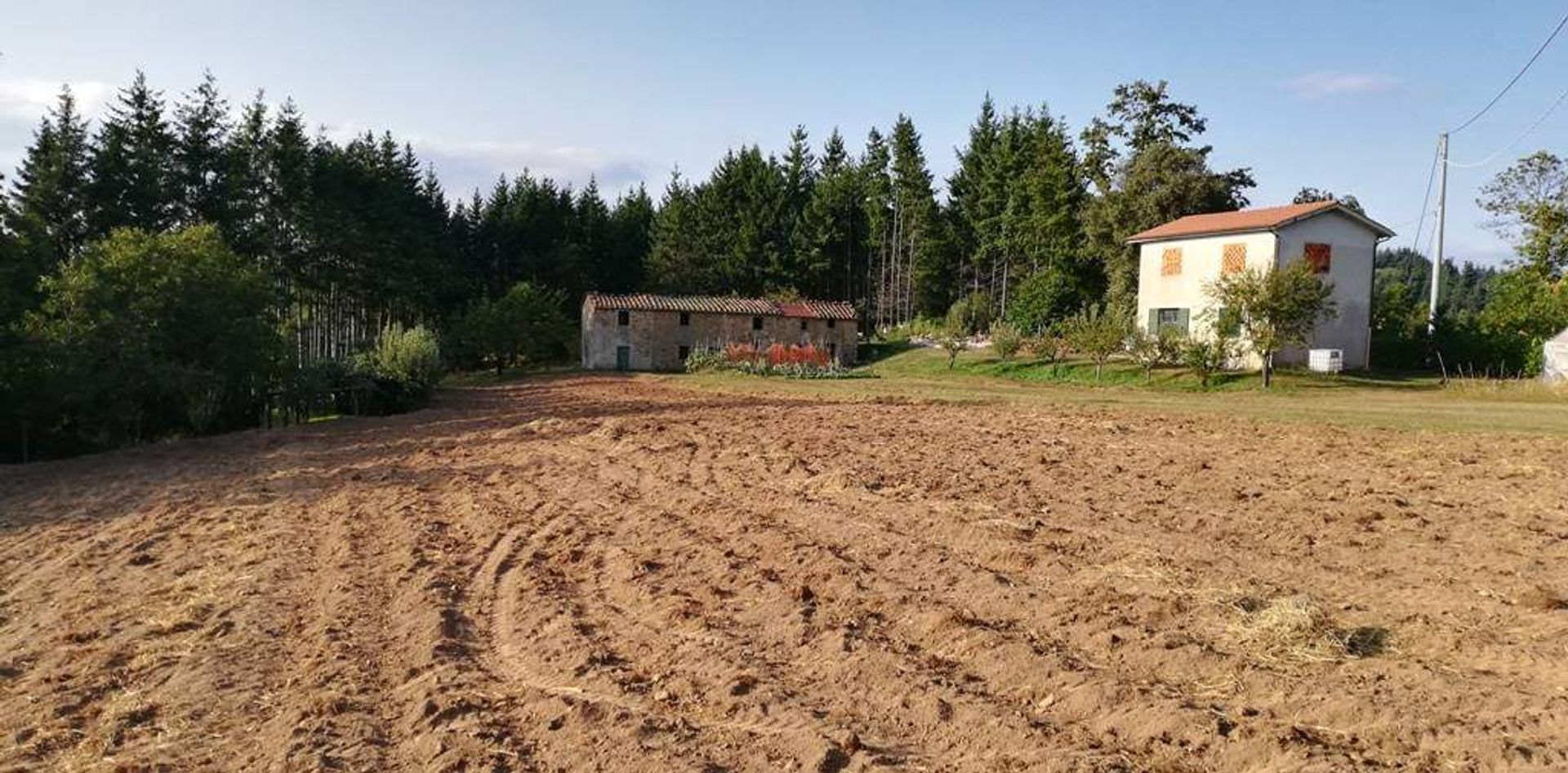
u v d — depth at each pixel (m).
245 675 7.19
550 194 86.06
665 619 8.00
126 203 46.22
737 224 81.81
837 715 5.89
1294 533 9.84
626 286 85.94
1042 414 23.95
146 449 25.20
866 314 77.06
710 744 5.60
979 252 73.25
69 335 26.20
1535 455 15.25
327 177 57.59
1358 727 5.21
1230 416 22.39
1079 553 9.19
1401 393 29.72
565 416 27.14
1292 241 36.50
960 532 10.20
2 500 17.66
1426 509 11.03
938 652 6.84
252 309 30.69
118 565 11.34
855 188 83.88
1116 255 50.28
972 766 5.12
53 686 7.18
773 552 9.91
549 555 10.54
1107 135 56.75
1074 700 5.82
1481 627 6.63
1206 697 5.75
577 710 6.12
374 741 5.90
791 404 28.78
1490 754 4.77
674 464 16.53
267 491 16.14
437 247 71.94
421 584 9.45
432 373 36.28
